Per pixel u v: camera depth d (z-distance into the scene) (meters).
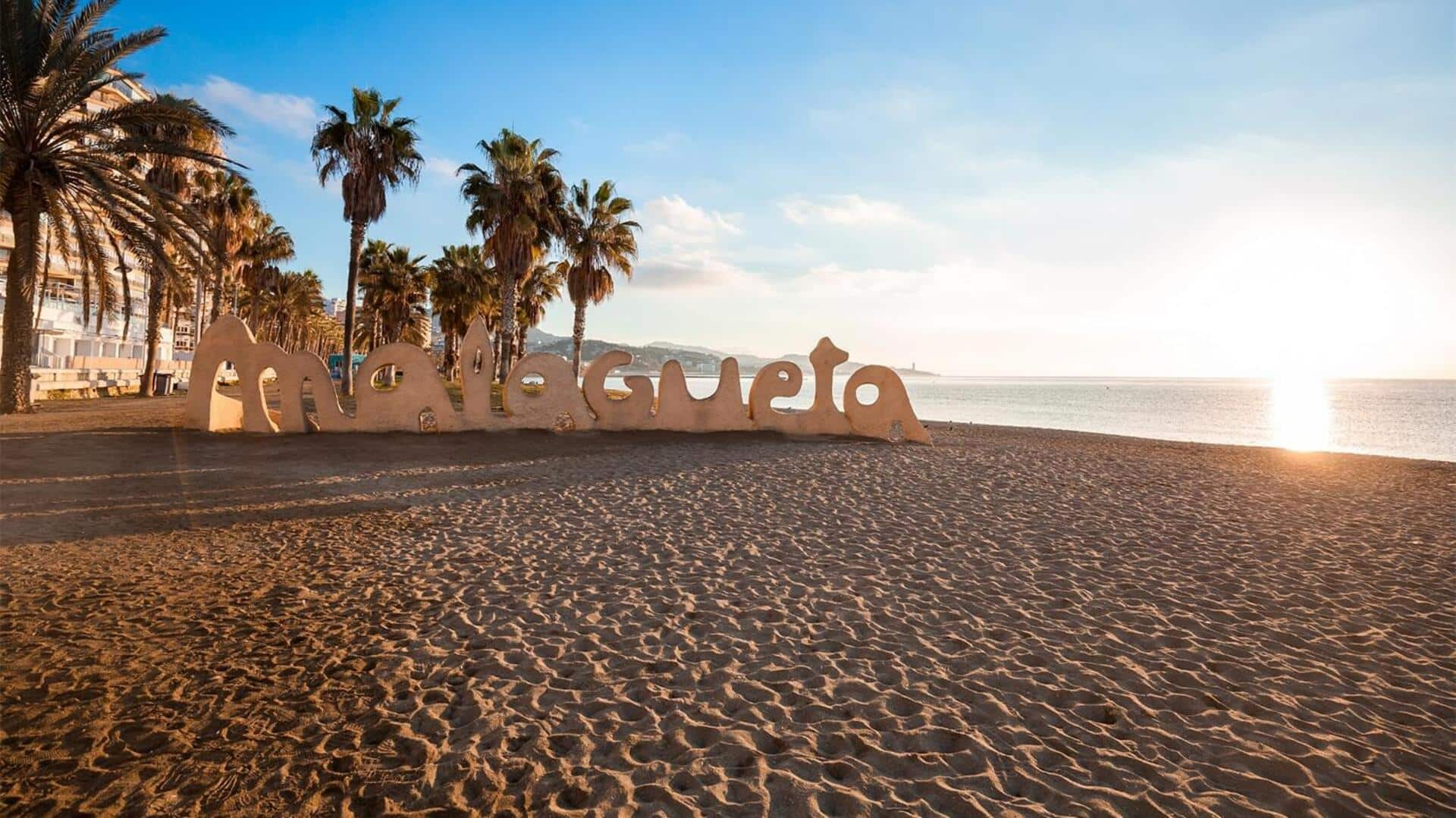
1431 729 3.71
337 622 5.01
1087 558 6.98
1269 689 4.16
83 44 15.52
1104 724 3.75
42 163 15.24
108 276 16.94
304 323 63.31
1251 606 5.61
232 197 31.02
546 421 16.89
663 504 9.32
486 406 16.58
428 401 16.20
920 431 17.80
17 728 3.48
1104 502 10.07
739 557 6.86
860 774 3.23
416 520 8.21
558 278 45.72
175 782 3.06
